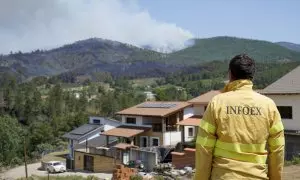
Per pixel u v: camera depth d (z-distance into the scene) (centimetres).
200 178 327
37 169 4559
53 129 6838
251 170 313
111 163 4125
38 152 5700
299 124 2786
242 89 334
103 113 9062
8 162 5125
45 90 16075
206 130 328
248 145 318
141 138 4503
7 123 5609
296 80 2972
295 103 2808
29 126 7838
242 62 336
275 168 331
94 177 3312
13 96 10000
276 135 329
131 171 2388
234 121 321
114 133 4519
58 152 5897
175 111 4331
